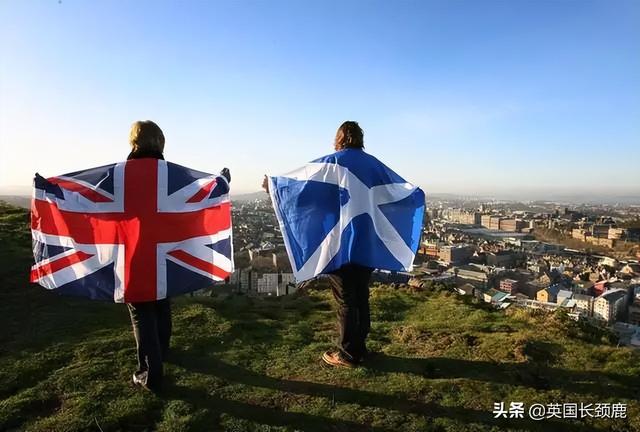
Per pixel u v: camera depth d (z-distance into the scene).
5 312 5.84
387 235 4.25
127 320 5.71
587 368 4.56
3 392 3.90
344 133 4.44
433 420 3.55
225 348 4.97
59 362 4.46
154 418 3.52
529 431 3.45
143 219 3.75
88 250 3.71
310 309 6.97
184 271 3.82
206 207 3.96
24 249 8.55
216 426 3.42
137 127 3.98
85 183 3.79
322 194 4.16
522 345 5.02
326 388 4.04
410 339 5.42
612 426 3.55
